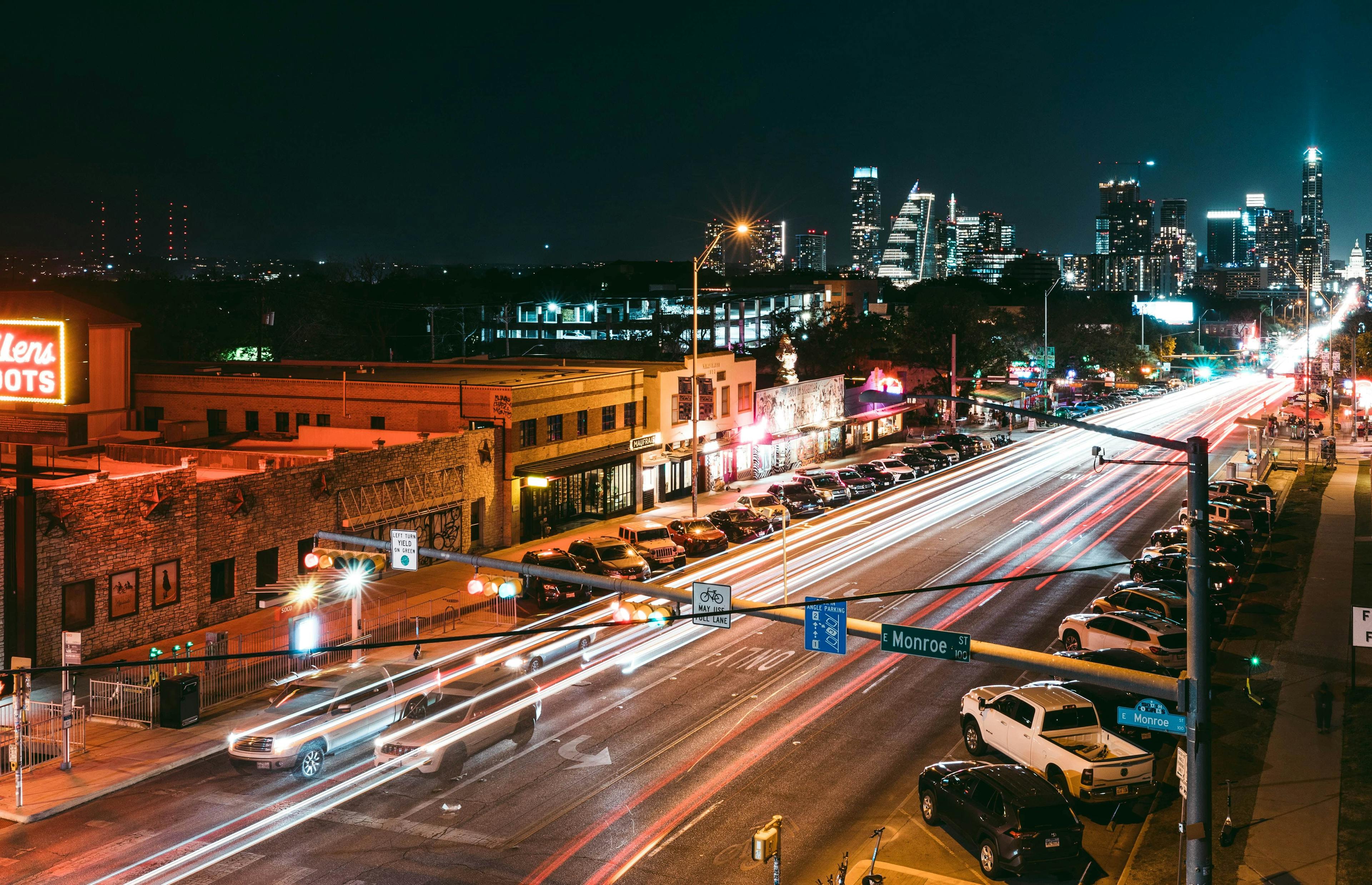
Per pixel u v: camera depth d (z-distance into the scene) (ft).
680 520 160.56
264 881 59.47
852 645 108.78
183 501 114.73
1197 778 49.29
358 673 84.12
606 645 110.52
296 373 201.87
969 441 271.49
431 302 498.28
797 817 67.77
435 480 148.46
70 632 96.07
